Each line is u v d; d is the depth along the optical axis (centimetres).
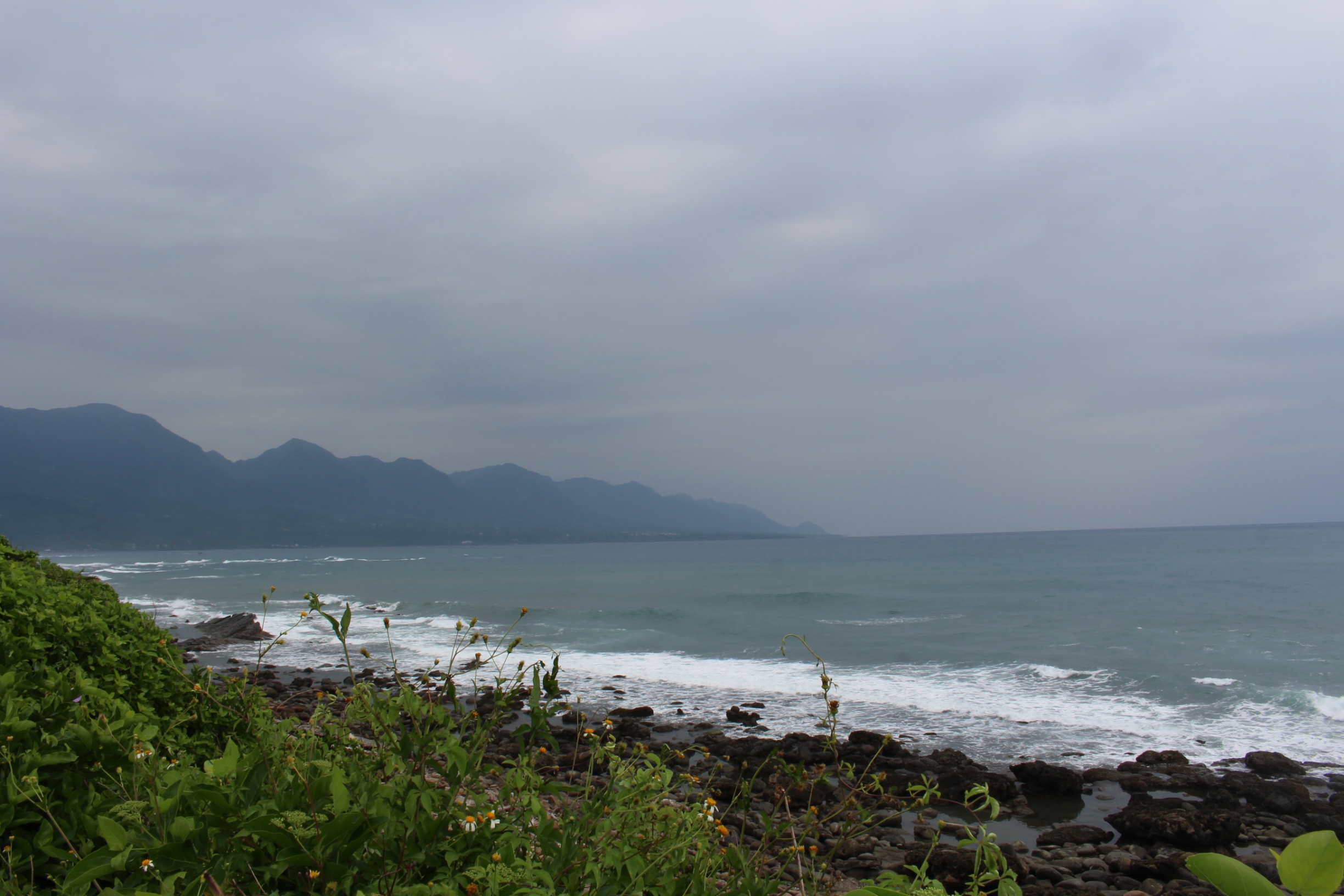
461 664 2050
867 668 2430
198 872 233
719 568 9988
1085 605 4231
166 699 476
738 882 308
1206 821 1062
